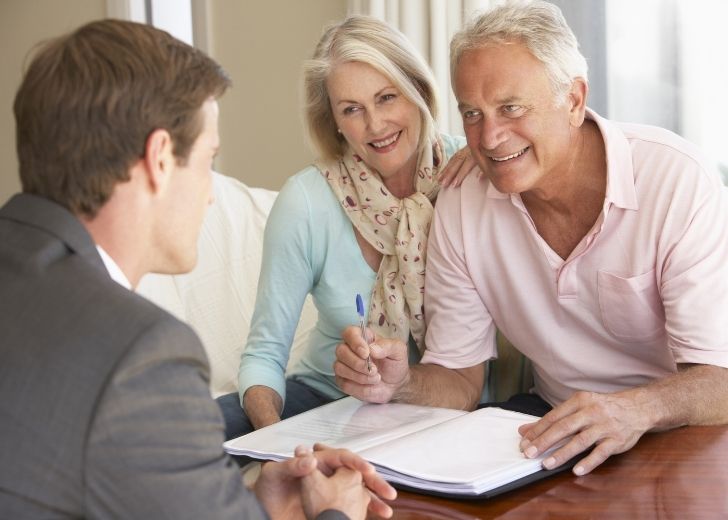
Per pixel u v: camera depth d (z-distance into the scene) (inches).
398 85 77.1
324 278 82.5
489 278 75.9
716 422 62.1
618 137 69.1
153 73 40.1
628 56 116.0
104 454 34.5
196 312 101.7
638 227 68.7
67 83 39.4
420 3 117.4
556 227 71.9
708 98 113.0
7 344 36.3
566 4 117.7
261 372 79.0
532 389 82.3
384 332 81.7
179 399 35.9
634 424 56.4
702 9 111.8
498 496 50.9
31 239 39.2
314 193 82.0
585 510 47.9
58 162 39.7
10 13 162.2
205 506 36.0
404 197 82.7
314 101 81.4
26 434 35.0
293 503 47.3
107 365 35.1
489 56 64.5
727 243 67.0
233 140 142.4
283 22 135.7
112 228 40.8
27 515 34.8
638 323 71.0
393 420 63.9
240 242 105.5
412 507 49.9
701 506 47.1
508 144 65.7
